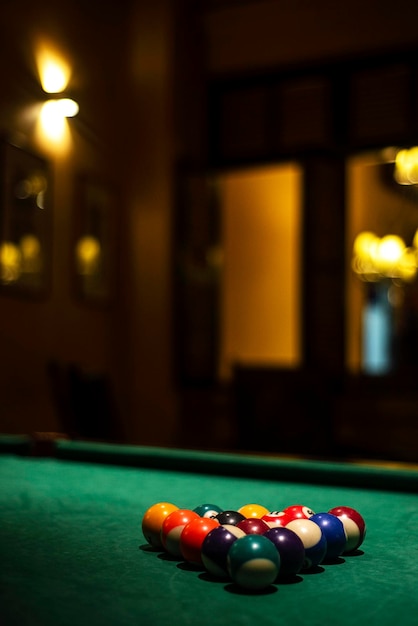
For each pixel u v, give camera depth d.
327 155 5.80
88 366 5.27
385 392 5.04
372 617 1.05
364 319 9.04
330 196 5.79
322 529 1.35
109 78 5.56
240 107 6.09
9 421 4.47
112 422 3.95
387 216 9.23
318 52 5.75
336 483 2.13
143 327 5.76
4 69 4.47
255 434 3.85
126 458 2.45
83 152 5.21
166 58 5.77
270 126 5.97
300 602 1.12
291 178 8.01
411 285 9.03
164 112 5.77
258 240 7.89
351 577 1.27
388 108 5.59
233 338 7.43
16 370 4.54
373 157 6.39
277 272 8.27
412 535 1.59
